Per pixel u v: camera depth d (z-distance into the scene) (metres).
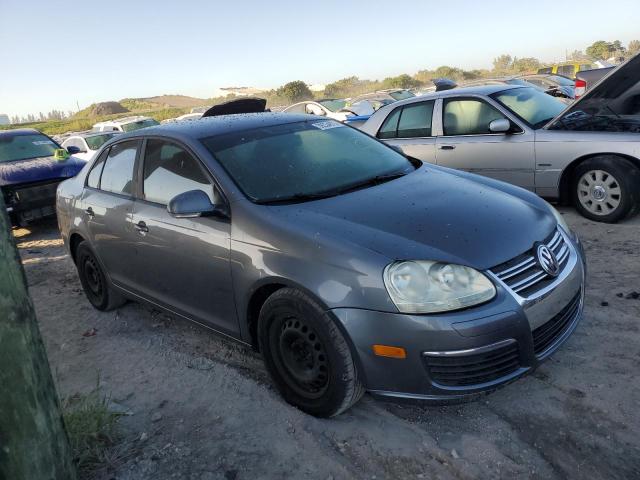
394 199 3.29
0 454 1.80
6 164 8.61
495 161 6.52
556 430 2.74
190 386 3.52
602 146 5.72
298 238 2.92
